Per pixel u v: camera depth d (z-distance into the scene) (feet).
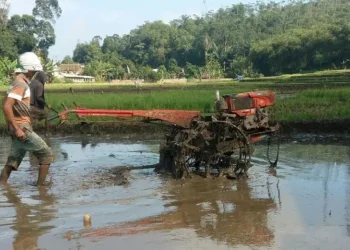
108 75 299.58
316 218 18.03
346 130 43.19
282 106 55.52
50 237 16.11
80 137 42.86
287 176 25.35
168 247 15.17
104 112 26.37
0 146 37.35
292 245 15.25
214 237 16.12
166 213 19.01
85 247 15.19
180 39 439.63
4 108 22.39
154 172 27.25
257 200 20.85
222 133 25.29
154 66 460.55
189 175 25.41
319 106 55.42
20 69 23.06
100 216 18.54
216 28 400.06
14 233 16.49
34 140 23.18
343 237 15.92
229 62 372.38
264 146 35.76
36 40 286.25
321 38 275.80
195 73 299.58
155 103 57.52
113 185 23.81
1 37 246.68
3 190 22.66
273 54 300.81
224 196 21.65
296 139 39.60
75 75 292.81
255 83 142.72
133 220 18.07
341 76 162.71
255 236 16.17
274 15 430.20
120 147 36.70
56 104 55.77
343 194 21.45
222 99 26.76
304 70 291.99
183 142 25.14
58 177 25.66
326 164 28.25
